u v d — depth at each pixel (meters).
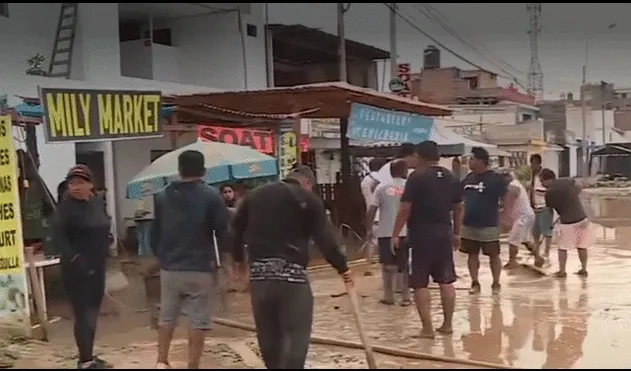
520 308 8.05
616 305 8.19
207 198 5.26
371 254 10.78
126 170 10.98
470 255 9.02
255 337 6.67
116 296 7.90
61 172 10.34
